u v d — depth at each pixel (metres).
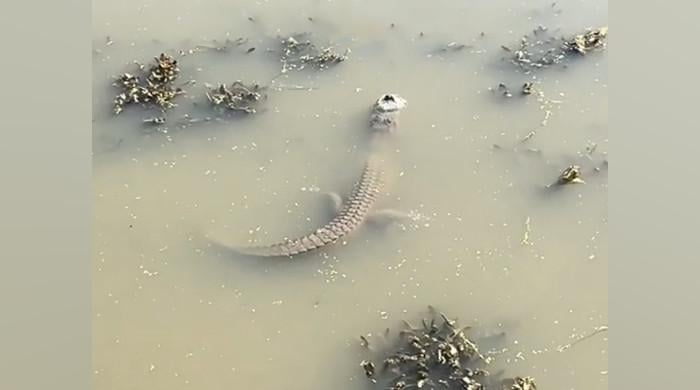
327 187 5.04
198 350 4.40
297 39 5.79
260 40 5.79
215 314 4.53
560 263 4.67
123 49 5.71
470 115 5.34
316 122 5.33
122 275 4.66
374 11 5.98
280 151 5.20
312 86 5.51
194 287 4.62
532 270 4.65
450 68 5.60
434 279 4.62
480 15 5.93
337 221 4.79
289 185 5.05
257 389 4.28
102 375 4.32
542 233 4.79
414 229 4.82
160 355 4.39
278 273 4.66
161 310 4.54
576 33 5.78
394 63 5.64
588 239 4.76
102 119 5.29
